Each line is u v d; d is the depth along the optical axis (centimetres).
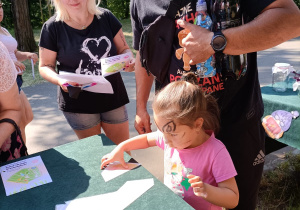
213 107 147
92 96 249
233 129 168
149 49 163
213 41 140
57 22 242
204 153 142
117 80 259
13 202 132
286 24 134
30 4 1332
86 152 167
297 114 250
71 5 229
